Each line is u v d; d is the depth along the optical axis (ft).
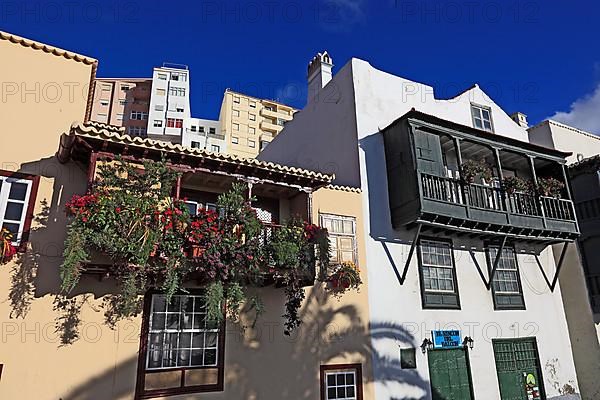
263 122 195.72
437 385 35.42
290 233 29.53
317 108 46.68
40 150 26.91
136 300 26.40
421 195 35.14
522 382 40.09
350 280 32.96
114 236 23.13
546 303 45.06
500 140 41.93
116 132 27.86
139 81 168.86
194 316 28.68
